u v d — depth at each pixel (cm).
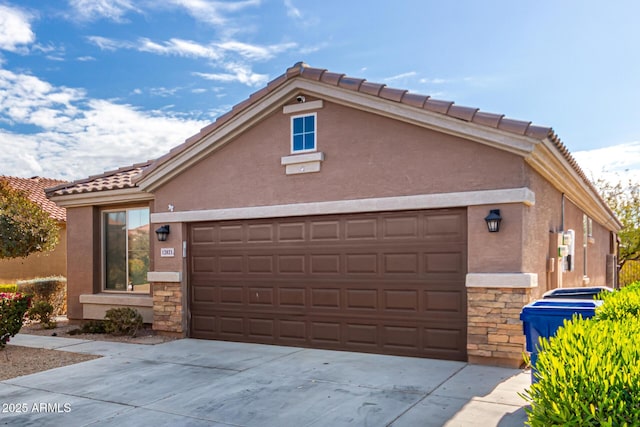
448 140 875
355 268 962
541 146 823
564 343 331
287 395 695
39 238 1470
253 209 1059
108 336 1185
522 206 818
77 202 1384
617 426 249
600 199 1472
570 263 1140
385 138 930
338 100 966
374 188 937
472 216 852
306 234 1015
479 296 837
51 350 1029
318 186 991
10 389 750
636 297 571
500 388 706
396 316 923
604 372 276
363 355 930
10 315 1029
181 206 1157
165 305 1167
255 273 1072
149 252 1287
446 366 834
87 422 605
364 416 606
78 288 1398
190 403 670
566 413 260
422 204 889
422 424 576
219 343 1079
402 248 920
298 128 1020
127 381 783
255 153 1066
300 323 1017
